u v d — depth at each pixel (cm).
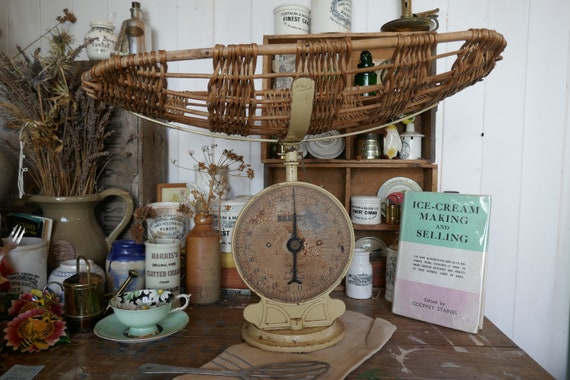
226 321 87
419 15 107
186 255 98
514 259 125
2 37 129
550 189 122
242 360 68
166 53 56
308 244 76
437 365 68
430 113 107
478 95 122
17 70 98
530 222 123
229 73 58
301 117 64
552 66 120
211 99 59
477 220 84
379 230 116
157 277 94
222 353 71
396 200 110
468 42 61
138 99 63
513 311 126
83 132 104
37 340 72
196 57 56
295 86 59
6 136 122
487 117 122
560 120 121
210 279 97
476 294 82
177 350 73
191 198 111
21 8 129
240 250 75
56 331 75
